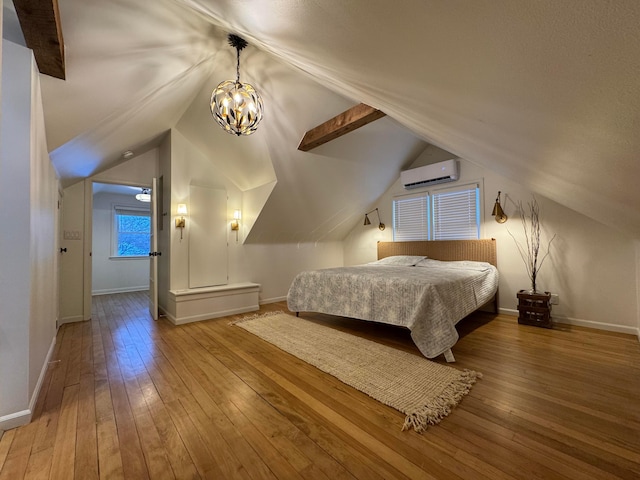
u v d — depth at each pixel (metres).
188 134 3.96
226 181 4.48
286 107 3.11
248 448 1.42
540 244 3.57
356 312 3.15
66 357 2.59
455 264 4.06
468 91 0.87
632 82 0.52
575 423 1.56
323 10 0.73
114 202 6.48
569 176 1.41
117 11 1.57
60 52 1.54
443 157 4.59
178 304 3.64
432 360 2.44
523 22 0.48
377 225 5.50
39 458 1.36
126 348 2.81
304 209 4.68
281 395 1.92
